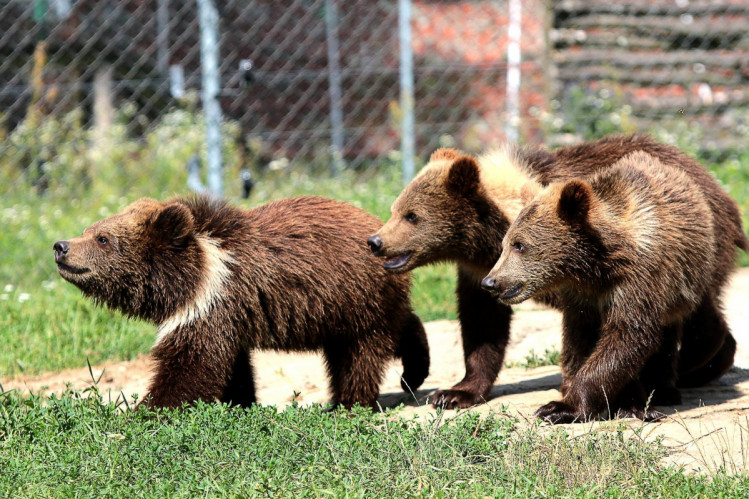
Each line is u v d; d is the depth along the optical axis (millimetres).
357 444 7785
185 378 9305
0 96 25406
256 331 9758
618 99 23391
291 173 22750
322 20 26156
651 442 7930
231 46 24828
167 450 7793
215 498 6941
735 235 10883
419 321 11055
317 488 6984
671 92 24844
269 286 9680
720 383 11094
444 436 7938
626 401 9500
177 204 9633
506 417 9070
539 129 23328
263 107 25500
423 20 28141
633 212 9172
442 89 27109
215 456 7566
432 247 10430
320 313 9867
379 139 26594
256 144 23266
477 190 10344
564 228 9211
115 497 7027
